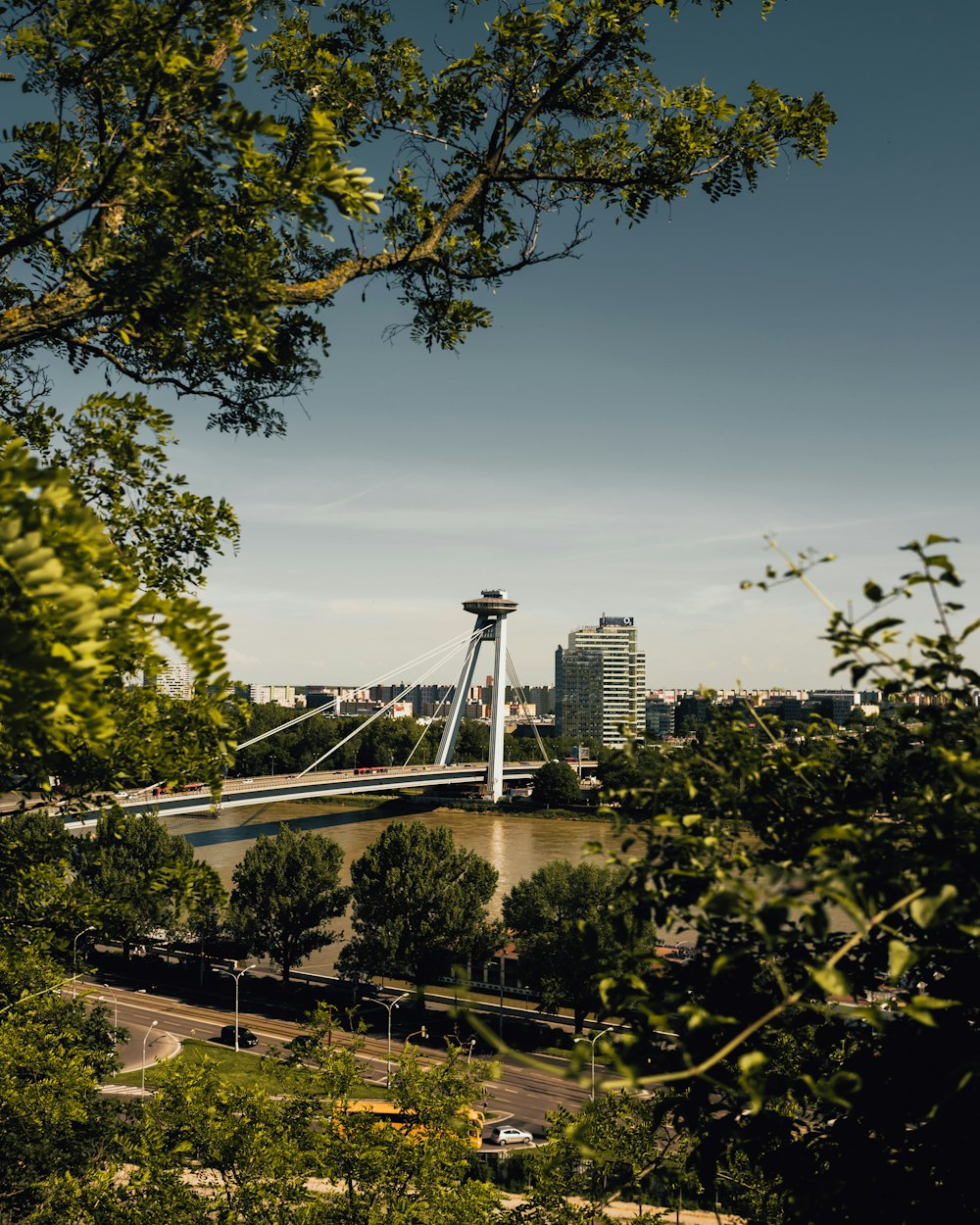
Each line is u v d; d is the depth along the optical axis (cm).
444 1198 1165
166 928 5525
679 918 338
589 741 19388
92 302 489
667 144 746
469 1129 1278
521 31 655
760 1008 345
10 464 230
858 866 251
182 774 506
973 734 303
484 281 764
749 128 759
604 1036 333
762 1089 232
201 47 396
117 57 424
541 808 12400
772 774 362
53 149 497
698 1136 380
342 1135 1242
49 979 742
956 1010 323
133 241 468
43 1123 1514
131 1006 5262
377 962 5009
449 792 13850
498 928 4822
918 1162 316
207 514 572
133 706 475
